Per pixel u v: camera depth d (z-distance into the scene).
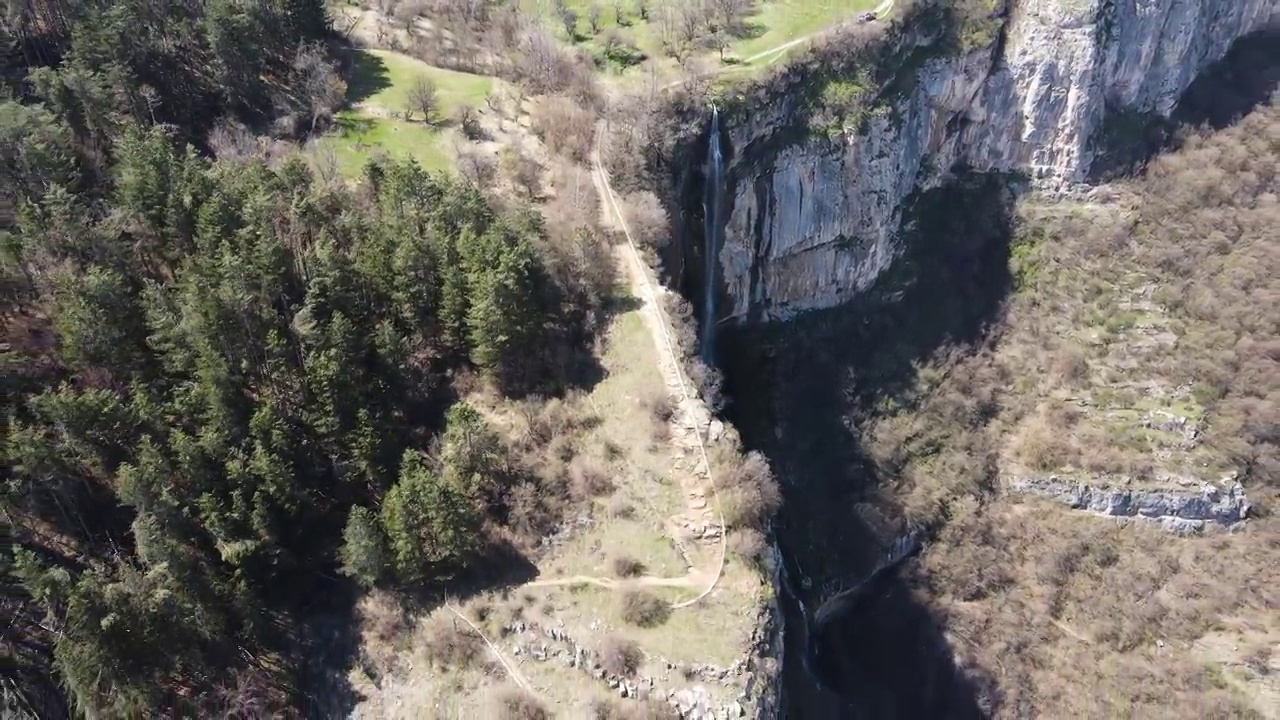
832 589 93.00
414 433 72.19
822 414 106.62
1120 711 88.19
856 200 109.50
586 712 60.66
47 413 59.81
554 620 64.19
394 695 62.88
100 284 64.56
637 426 74.31
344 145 93.00
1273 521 100.94
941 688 91.44
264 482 62.66
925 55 113.62
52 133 73.12
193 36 89.81
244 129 88.25
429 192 80.06
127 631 56.12
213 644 61.06
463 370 77.00
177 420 64.44
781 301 112.31
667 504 69.88
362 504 68.25
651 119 94.44
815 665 86.38
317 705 63.38
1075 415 107.56
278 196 74.94
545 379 77.19
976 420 109.31
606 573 66.50
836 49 106.88
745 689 61.41
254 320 66.69
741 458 74.06
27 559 55.41
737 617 64.19
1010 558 100.81
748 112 100.69
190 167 73.31
